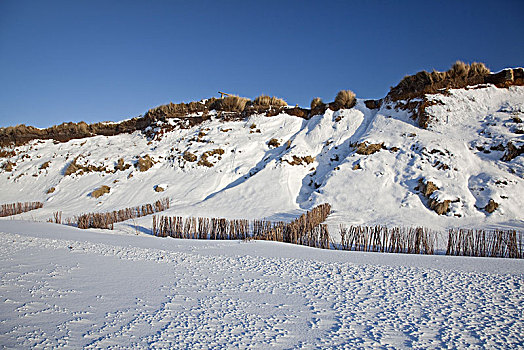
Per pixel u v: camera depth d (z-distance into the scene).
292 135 24.84
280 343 4.25
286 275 7.30
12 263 7.71
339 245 11.52
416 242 10.40
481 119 19.50
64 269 7.38
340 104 24.89
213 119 28.67
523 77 21.12
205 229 13.10
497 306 5.52
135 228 15.08
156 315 5.05
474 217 14.45
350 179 18.19
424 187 16.14
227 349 4.06
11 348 3.94
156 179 23.61
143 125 32.06
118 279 6.79
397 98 23.14
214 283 6.71
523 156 16.34
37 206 22.86
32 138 34.03
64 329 4.50
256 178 20.56
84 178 25.94
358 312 5.30
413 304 5.63
